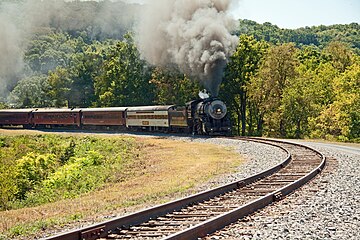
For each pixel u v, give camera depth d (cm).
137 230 1288
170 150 4838
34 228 1491
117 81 11931
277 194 1720
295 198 1730
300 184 2056
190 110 6438
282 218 1373
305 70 10188
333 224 1288
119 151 5475
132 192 2245
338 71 10138
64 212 1825
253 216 1409
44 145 6612
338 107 7625
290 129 8950
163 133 7300
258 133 9444
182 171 3053
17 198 3538
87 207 1883
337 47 11281
